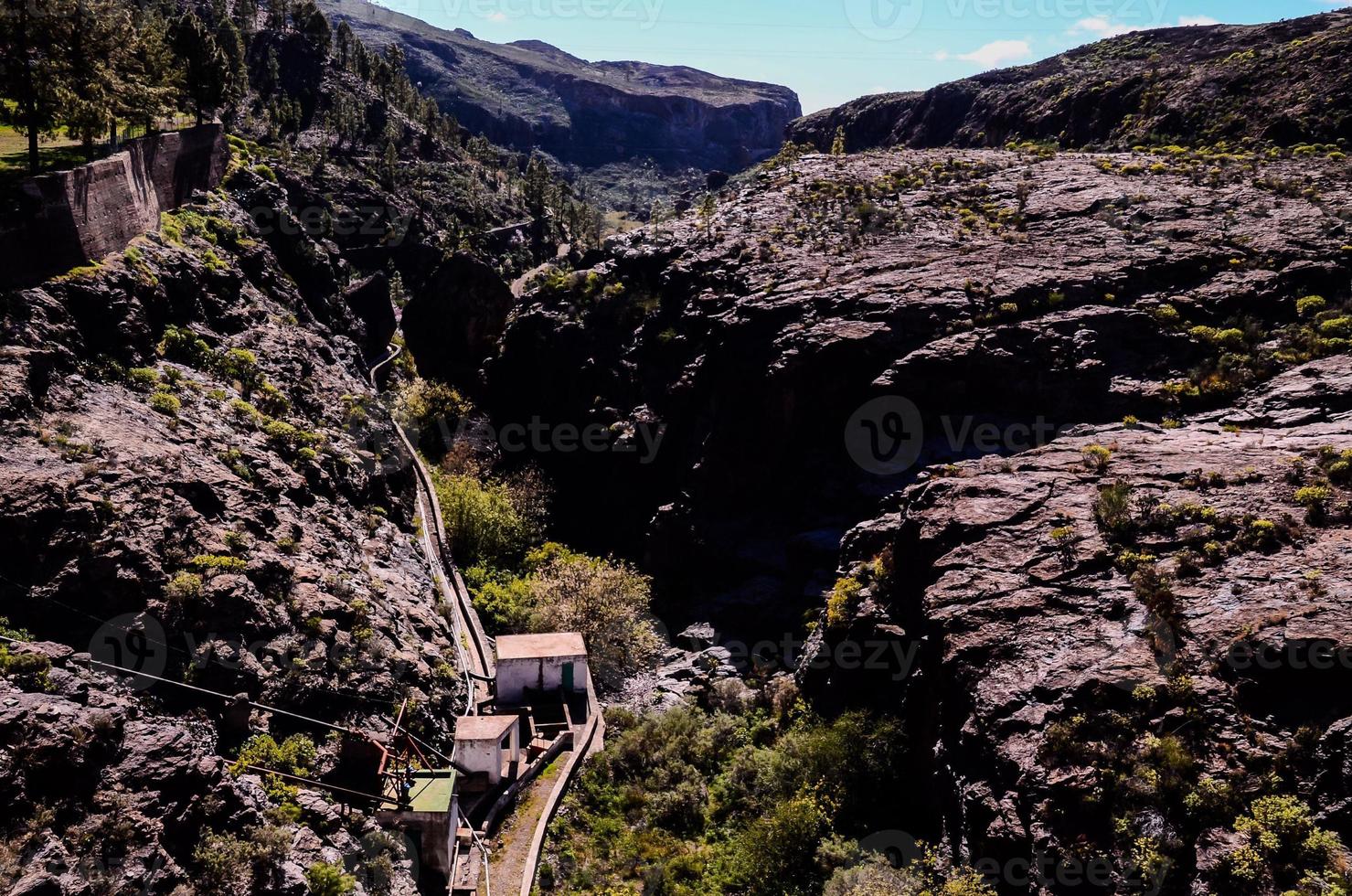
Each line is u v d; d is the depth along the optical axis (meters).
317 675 36.06
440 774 35.38
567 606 58.06
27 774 24.00
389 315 102.31
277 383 56.19
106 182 49.03
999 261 75.56
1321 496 40.25
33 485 32.25
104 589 32.16
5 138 55.38
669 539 73.00
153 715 30.08
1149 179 90.56
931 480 53.41
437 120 190.25
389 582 47.72
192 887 24.97
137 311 46.34
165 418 42.75
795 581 63.53
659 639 63.38
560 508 86.50
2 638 28.81
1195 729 32.34
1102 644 37.03
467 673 46.53
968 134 184.62
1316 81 107.69
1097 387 62.50
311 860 28.25
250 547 38.59
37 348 38.38
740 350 75.00
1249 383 58.38
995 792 34.56
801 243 88.06
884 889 34.50
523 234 164.75
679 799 43.47
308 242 83.94
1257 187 84.62
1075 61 175.12
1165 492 44.91
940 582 43.16
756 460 71.69
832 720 47.69
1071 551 42.19
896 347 67.38
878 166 110.50
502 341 100.25
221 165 74.81
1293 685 32.12
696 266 89.25
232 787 28.36
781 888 38.19
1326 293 65.62
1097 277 70.44
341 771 34.12
